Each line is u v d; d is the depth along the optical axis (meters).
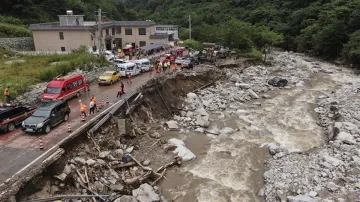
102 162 23.16
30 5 75.75
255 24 103.06
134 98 33.38
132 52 59.38
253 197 21.70
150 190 21.48
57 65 38.84
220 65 57.03
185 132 32.03
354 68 62.19
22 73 37.03
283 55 79.62
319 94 45.97
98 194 20.20
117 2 125.44
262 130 32.84
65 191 19.95
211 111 38.62
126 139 27.94
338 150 27.19
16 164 19.80
